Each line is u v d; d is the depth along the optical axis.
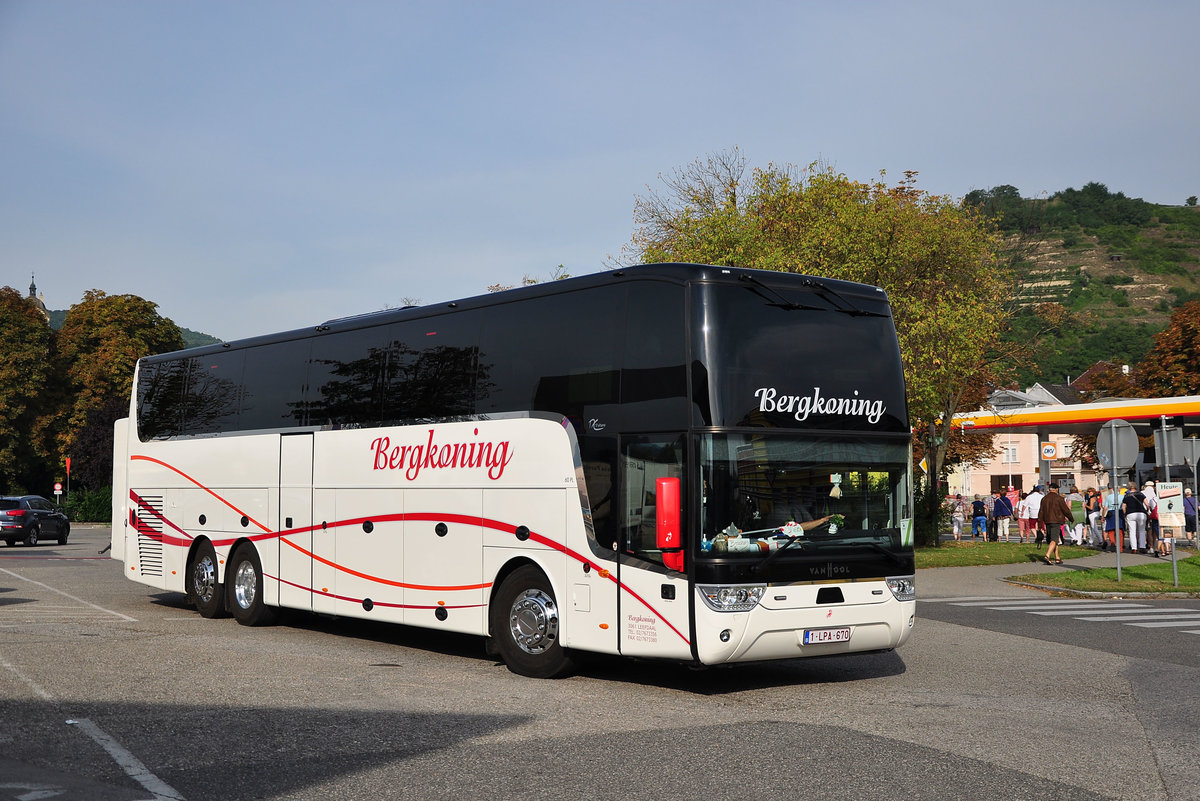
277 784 6.84
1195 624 16.58
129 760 7.40
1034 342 42.75
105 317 69.12
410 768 7.27
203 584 16.89
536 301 11.89
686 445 10.16
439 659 12.78
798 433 10.60
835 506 10.74
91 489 65.12
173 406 17.95
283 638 14.52
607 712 9.35
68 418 68.62
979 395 41.19
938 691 10.66
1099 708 9.70
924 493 35.88
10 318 67.88
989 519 42.28
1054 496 29.38
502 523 11.87
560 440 11.33
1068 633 15.48
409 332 13.52
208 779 6.95
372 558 13.66
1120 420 22.95
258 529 15.75
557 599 11.15
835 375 10.95
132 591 21.28
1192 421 41.41
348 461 14.16
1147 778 7.14
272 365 15.83
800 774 7.16
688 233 32.75
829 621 10.51
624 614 10.54
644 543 10.42
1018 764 7.48
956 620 17.12
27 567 28.58
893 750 7.87
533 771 7.20
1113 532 33.88
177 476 17.59
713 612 9.92
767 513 10.30
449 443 12.66
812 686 10.95
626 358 10.83
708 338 10.29
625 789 6.77
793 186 31.75
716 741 8.16
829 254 30.55
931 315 29.77
